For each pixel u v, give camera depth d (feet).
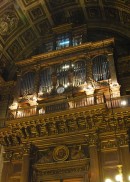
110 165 45.50
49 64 60.95
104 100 48.88
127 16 65.87
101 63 55.98
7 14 66.59
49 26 73.61
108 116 47.96
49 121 49.80
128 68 59.57
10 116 54.95
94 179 43.70
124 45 66.08
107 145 47.75
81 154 48.26
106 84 52.42
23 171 49.01
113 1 65.10
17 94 58.59
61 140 50.67
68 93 53.83
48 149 51.39
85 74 55.47
